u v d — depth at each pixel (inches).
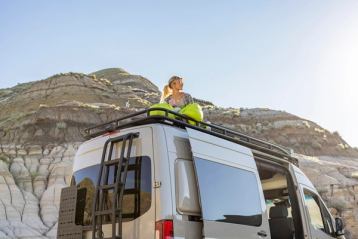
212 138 238.8
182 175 213.9
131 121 226.8
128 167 216.7
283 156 313.1
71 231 232.2
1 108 3408.0
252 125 3184.1
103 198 216.7
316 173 2337.6
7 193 1850.4
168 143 214.8
